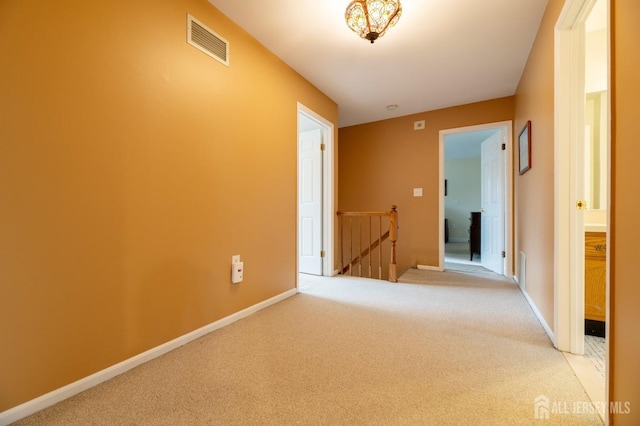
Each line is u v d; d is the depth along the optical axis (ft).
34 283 3.80
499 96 11.39
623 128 3.12
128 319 4.84
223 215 6.70
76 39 4.17
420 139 13.20
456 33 7.31
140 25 4.99
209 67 6.31
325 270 11.82
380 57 8.50
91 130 4.34
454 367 4.83
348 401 3.96
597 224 6.52
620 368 3.20
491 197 12.93
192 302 5.94
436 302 8.34
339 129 15.31
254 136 7.61
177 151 5.64
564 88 5.42
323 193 11.84
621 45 3.15
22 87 3.67
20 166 3.67
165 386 4.34
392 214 10.78
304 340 5.88
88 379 4.30
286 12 6.62
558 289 5.45
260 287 7.84
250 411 3.77
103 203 4.50
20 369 3.68
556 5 5.63
